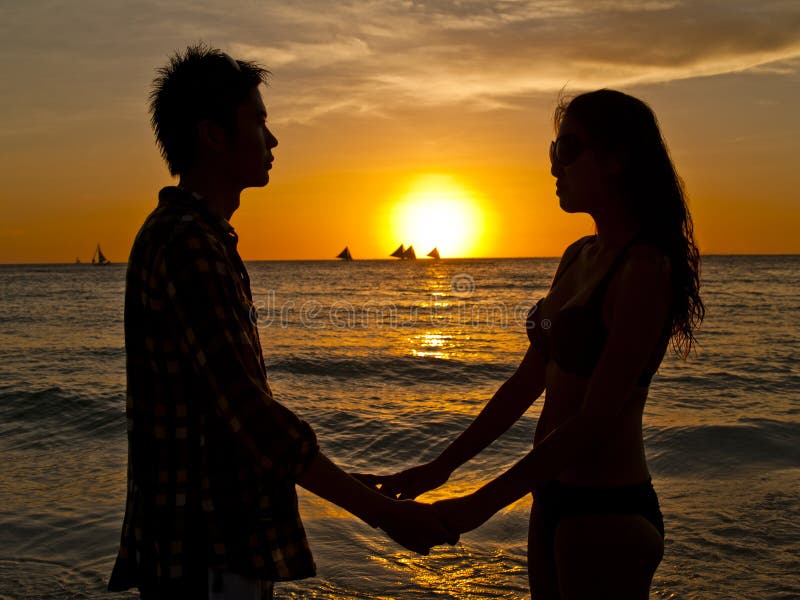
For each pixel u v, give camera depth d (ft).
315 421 26.55
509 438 22.09
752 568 11.96
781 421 24.84
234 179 5.94
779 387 34.40
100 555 12.98
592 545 6.01
